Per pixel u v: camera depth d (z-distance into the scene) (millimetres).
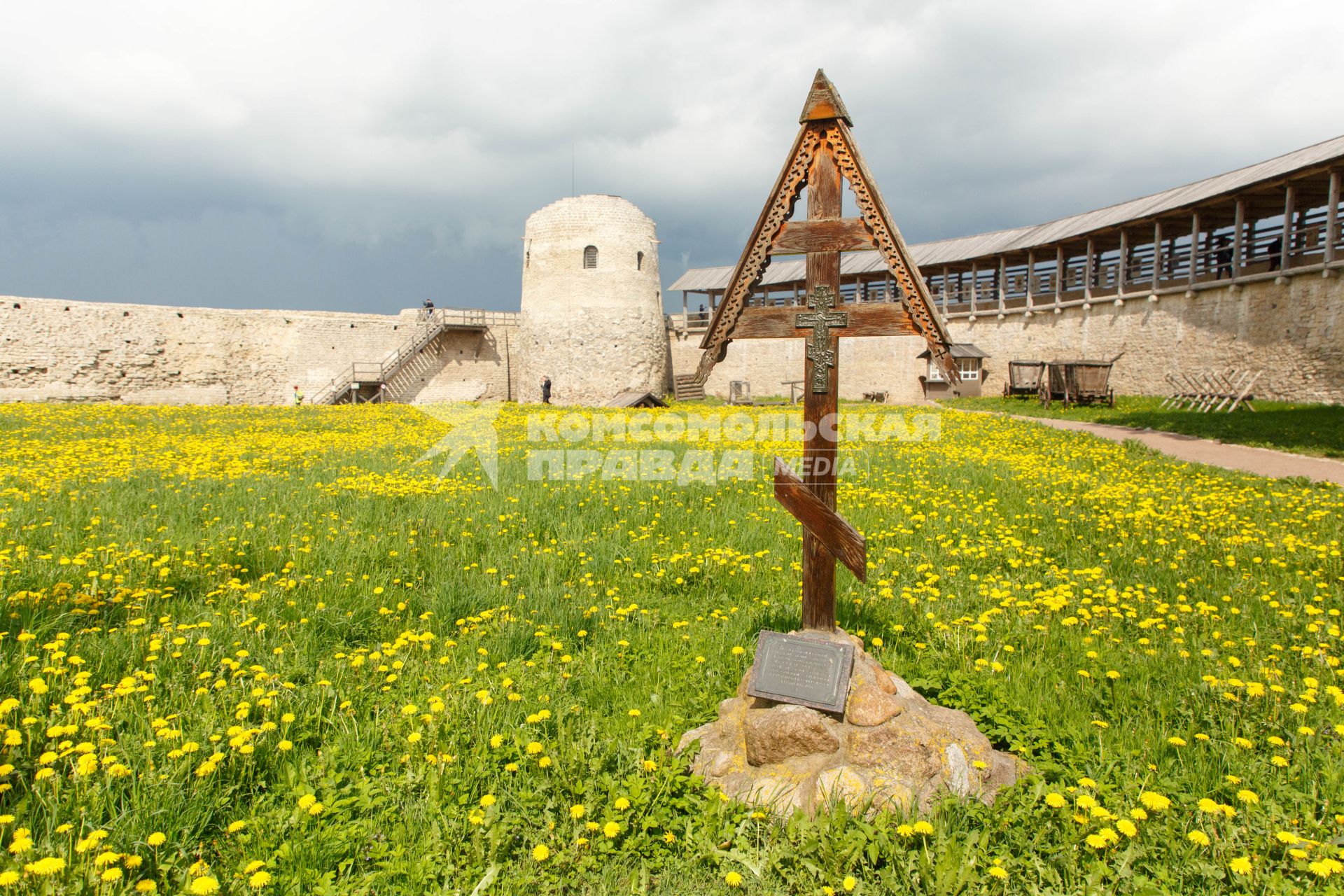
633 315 36906
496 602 5355
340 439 15609
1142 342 28562
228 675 4121
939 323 3486
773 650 3637
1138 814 2797
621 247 36656
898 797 3131
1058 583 5914
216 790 3072
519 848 2887
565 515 8148
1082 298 32094
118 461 11148
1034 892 2600
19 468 9984
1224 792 3119
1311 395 21375
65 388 29516
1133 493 9539
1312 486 10289
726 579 6047
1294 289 22062
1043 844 2842
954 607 5359
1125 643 4688
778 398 38875
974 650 4590
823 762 3316
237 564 6117
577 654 4660
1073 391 26094
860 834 2871
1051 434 17531
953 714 3607
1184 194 27438
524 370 37844
